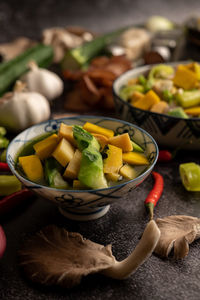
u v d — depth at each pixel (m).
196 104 0.48
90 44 0.72
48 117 0.56
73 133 0.35
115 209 0.41
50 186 0.35
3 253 0.36
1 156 0.46
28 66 0.61
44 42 0.76
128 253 0.36
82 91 0.58
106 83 0.57
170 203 0.42
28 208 0.41
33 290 0.33
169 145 0.47
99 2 0.97
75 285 0.33
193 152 0.49
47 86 0.60
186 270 0.35
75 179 0.35
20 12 0.94
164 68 0.53
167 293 0.33
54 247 0.35
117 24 0.99
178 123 0.44
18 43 0.79
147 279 0.34
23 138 0.40
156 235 0.32
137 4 0.99
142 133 0.40
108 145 0.37
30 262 0.35
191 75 0.49
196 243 0.37
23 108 0.52
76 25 0.98
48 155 0.37
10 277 0.34
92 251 0.35
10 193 0.42
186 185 0.43
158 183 0.43
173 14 1.00
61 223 0.39
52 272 0.33
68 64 0.69
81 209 0.38
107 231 0.38
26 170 0.36
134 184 0.35
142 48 0.72
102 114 0.57
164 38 0.75
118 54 0.70
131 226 0.39
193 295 0.33
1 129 0.51
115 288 0.34
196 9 1.00
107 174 0.36
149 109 0.47
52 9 0.96
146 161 0.38
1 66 0.63
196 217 0.40
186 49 0.69
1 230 0.36
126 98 0.50
